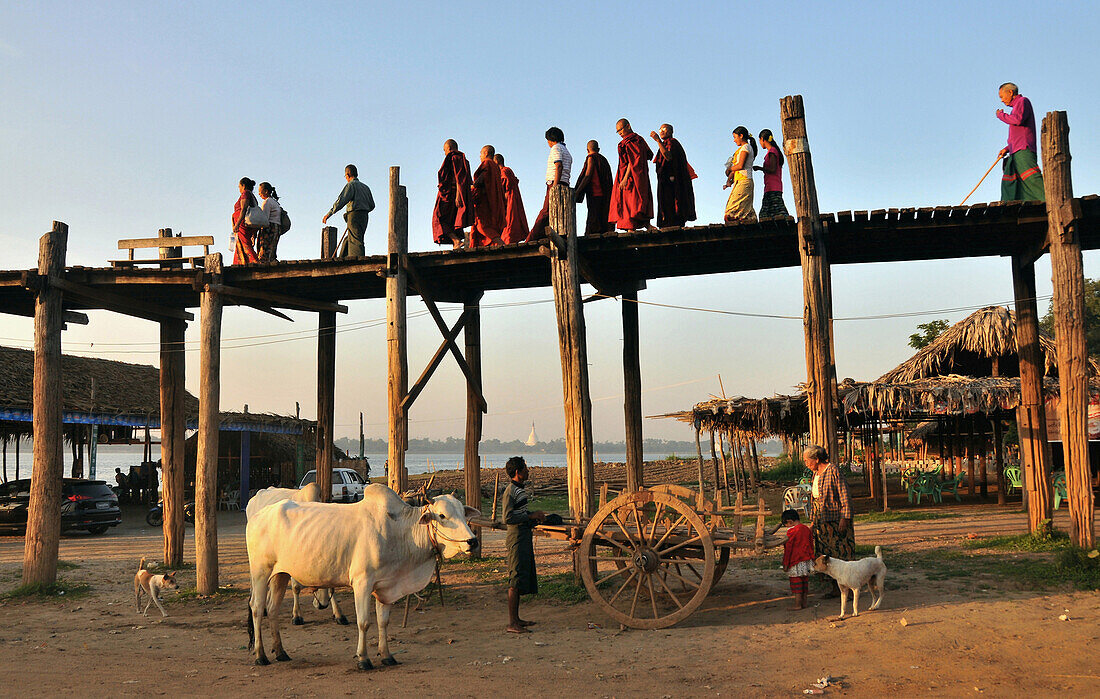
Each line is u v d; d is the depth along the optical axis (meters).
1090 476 9.86
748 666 6.53
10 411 21.06
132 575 13.22
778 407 19.56
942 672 6.12
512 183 12.64
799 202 10.42
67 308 14.09
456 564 12.59
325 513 7.41
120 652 8.02
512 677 6.49
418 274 12.27
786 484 30.98
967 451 25.30
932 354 22.53
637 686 6.11
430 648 7.75
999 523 15.20
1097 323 38.69
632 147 11.41
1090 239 11.35
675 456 56.00
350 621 9.16
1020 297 12.24
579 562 8.70
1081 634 6.90
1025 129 10.77
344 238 13.04
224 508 29.03
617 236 10.95
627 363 13.32
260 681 6.60
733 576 10.34
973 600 8.27
